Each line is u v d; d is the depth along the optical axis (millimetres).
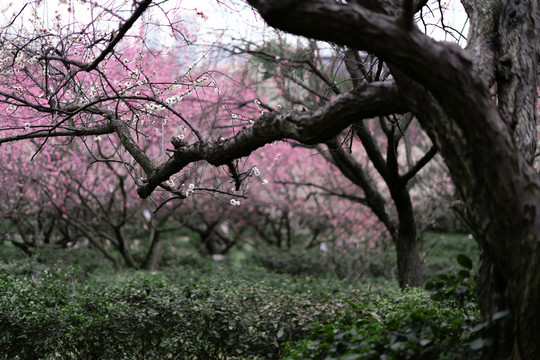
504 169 2586
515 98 3186
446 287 3572
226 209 14180
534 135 3131
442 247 14078
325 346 3365
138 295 5449
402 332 3213
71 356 4852
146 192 4473
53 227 11773
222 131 10523
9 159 9227
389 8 2807
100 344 4867
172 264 11336
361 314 4418
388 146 6262
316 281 9023
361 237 12695
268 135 3322
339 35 2516
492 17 3434
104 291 5609
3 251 10477
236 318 4910
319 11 2449
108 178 10758
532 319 2672
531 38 3412
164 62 8906
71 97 5324
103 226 11273
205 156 3777
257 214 14883
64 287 5512
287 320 4770
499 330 2879
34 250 10109
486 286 2963
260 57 7844
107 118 4781
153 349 5004
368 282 9164
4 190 9414
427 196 10805
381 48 2525
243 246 17469
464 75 2535
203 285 5953
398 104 2805
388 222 7742
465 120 2582
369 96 2826
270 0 2453
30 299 5098
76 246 11266
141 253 12750
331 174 13211
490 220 2676
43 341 4770
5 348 4656
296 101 7918
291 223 15250
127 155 9523
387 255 11141
